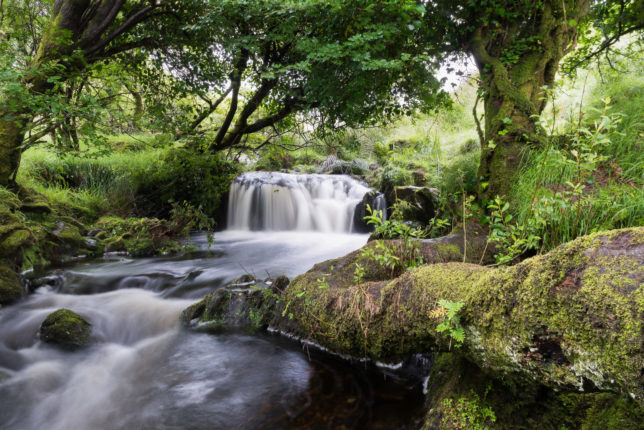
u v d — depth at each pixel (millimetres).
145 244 6949
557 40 4684
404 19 4871
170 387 2666
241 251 7469
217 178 9125
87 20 6160
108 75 7016
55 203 7168
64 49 5723
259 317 3510
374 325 2205
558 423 1571
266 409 2344
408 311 1995
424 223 5738
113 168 9203
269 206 10812
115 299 4375
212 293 3816
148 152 10820
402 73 6559
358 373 2676
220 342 3268
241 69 7363
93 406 2510
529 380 1444
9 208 5402
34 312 3930
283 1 5211
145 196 9031
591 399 1543
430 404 2090
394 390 2449
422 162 10859
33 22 7117
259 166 13562
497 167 4129
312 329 2699
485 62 4938
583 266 1268
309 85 6273
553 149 3385
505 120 3633
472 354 1653
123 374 2887
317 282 2934
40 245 5699
